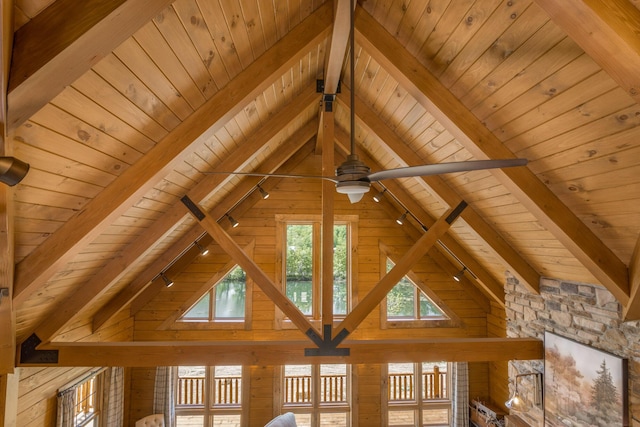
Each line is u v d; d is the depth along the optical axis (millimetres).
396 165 5098
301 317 4020
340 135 5570
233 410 6492
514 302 4844
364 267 6676
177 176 3473
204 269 6457
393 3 2633
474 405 6562
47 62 1415
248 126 3758
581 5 1509
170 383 6246
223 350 3936
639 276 2746
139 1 1430
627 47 1539
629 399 3057
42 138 1893
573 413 3654
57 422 4273
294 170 6566
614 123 2092
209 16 2100
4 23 1248
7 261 2273
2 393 3396
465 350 4133
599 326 3391
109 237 3357
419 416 6777
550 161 2688
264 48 2809
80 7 1413
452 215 4207
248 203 6449
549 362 4047
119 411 5625
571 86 2115
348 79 4004
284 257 6648
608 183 2451
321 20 2904
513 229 3896
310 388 6711
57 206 2406
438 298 6754
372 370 6625
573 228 2895
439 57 2711
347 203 6727
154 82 2188
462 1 2207
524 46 2146
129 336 6246
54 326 3701
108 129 2203
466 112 2871
